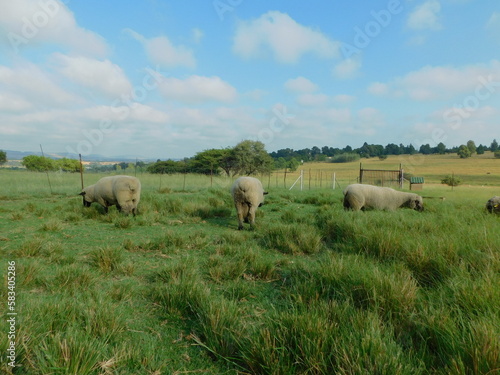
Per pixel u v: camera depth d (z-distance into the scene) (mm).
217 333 2348
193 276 3600
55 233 6328
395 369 1752
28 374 1860
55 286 3291
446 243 4043
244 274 3979
